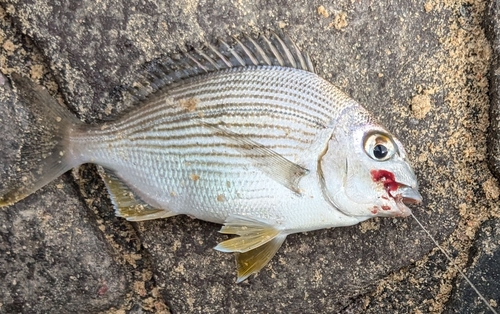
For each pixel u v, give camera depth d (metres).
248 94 0.18
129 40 0.20
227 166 0.18
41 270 0.20
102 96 0.20
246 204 0.18
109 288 0.21
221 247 0.19
